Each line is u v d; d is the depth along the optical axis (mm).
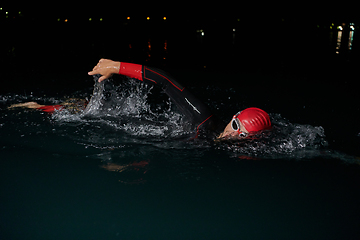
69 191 1297
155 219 1121
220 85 3900
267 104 3049
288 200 1274
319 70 5031
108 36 8742
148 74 2062
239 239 1026
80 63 5125
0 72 4215
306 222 1127
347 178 1490
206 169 1559
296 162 1669
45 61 5184
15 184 1345
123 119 2365
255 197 1291
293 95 3434
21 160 1595
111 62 2105
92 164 1571
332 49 7230
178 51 6746
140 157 1685
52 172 1471
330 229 1093
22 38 7703
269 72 4852
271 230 1079
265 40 8719
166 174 1480
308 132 2102
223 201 1250
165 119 2436
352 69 5090
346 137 2133
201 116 2057
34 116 2359
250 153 1774
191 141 1949
